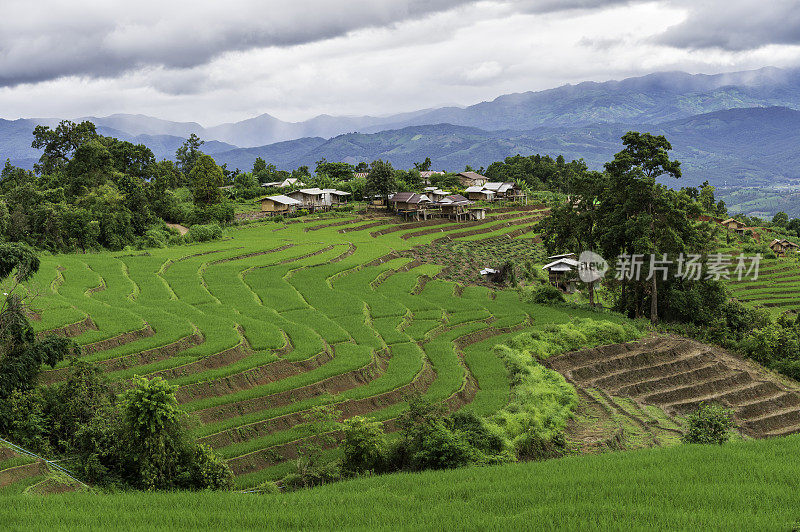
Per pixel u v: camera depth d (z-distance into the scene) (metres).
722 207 183.88
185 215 121.56
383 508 24.39
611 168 71.56
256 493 27.78
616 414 46.41
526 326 65.81
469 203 141.25
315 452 35.75
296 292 67.56
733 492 25.52
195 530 21.94
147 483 29.12
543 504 24.67
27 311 39.69
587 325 63.25
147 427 29.66
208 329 50.91
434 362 52.31
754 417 50.94
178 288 64.88
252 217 127.94
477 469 30.59
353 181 162.12
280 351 48.41
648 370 55.91
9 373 33.91
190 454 30.58
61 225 87.88
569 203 81.31
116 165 132.00
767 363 65.31
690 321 74.44
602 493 25.55
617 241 73.06
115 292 60.25
